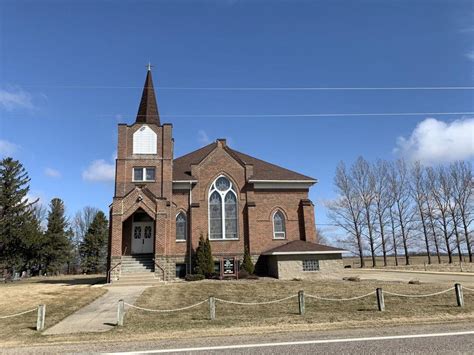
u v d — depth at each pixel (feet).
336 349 34.37
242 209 118.11
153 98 124.88
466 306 57.98
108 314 56.44
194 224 114.42
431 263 215.31
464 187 211.61
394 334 40.45
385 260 213.05
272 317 51.90
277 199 120.37
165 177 111.45
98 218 255.09
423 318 49.88
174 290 79.82
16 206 186.19
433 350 33.19
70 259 239.50
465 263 197.16
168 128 115.03
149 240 112.16
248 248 115.14
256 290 78.59
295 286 83.46
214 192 119.03
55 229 220.43
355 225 218.18
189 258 111.55
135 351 35.73
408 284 86.12
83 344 39.32
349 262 256.11
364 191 219.20
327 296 70.13
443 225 213.25
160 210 103.40
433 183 216.54
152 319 51.90
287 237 118.01
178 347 36.81
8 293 79.20
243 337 40.75
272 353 33.50
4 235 173.47
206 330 44.57
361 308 57.77
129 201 103.30
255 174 123.34
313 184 122.42
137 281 95.20
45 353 35.96
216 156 120.88
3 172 188.55
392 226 215.51
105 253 251.80
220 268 104.99
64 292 79.77
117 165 111.24
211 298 52.37
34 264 196.85
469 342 35.88
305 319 50.21
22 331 46.24
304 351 33.88
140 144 113.29
